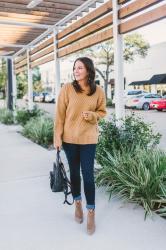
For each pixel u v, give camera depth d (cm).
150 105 2584
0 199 444
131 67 4100
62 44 959
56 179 382
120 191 417
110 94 4103
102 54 3453
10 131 1212
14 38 1255
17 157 714
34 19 963
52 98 4422
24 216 385
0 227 357
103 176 468
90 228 336
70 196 448
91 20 762
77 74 338
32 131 948
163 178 423
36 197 449
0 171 594
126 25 613
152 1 535
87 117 332
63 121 356
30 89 1402
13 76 1639
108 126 566
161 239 323
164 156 461
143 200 394
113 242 319
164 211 379
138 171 412
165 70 3616
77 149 351
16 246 315
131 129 571
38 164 642
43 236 334
